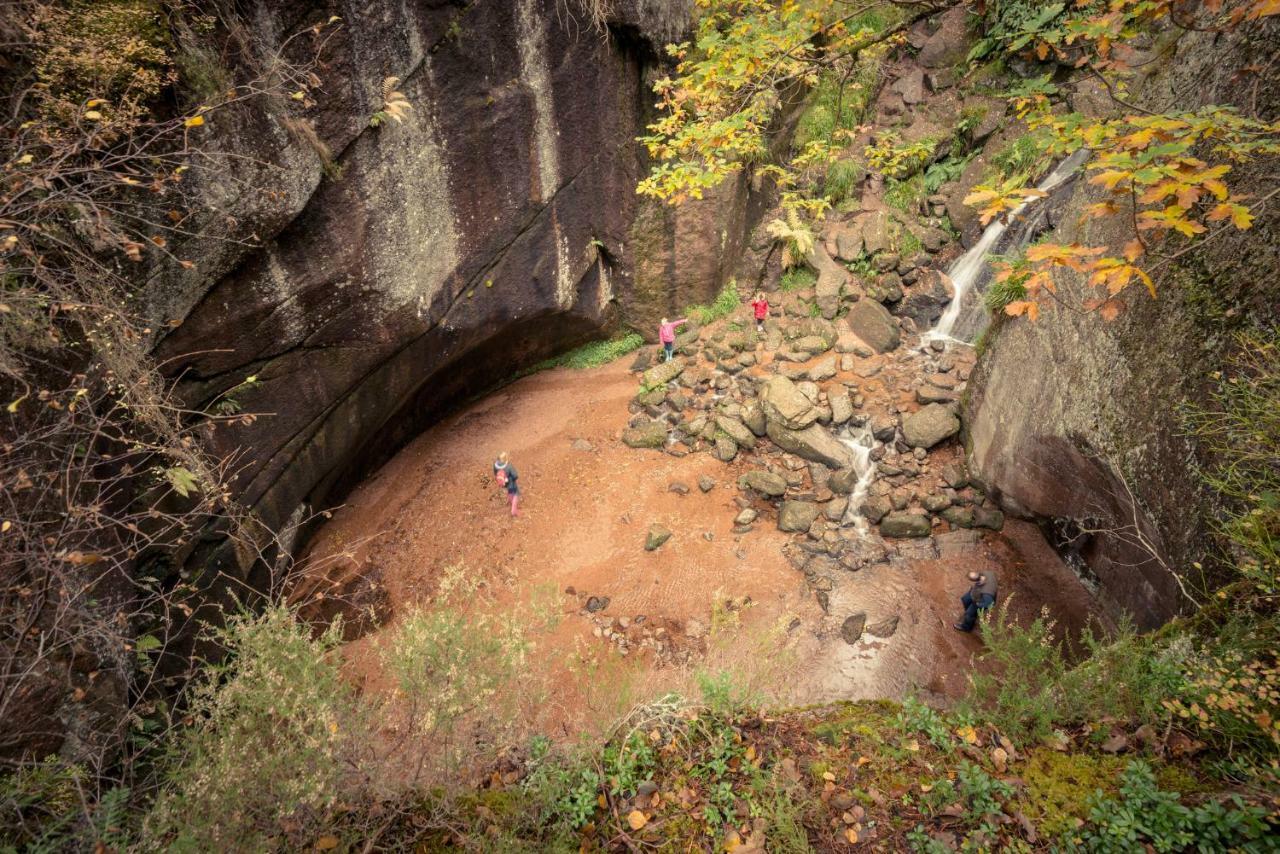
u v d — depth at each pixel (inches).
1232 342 217.9
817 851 134.2
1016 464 374.0
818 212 528.4
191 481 231.8
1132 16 139.6
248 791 123.6
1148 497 262.2
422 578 398.0
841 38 219.3
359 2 291.9
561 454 493.7
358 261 340.5
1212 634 179.0
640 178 532.4
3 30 183.3
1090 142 133.7
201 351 288.0
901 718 163.2
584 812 141.0
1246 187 220.7
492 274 446.9
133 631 251.6
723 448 472.1
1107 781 140.9
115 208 223.6
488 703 154.4
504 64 388.8
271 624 150.2
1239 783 132.2
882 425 464.1
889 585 374.0
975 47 600.7
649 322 612.4
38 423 195.9
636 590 382.0
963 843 131.4
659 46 466.6
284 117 273.9
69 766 157.8
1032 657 185.2
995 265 144.3
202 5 235.5
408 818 137.0
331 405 374.6
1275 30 224.4
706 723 162.6
